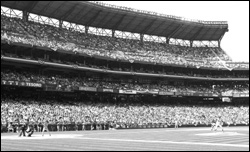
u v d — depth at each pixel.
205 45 104.62
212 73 95.00
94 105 72.75
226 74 95.38
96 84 75.69
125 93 76.88
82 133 45.56
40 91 67.38
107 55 78.06
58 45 70.31
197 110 87.50
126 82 84.75
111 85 78.94
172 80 92.00
